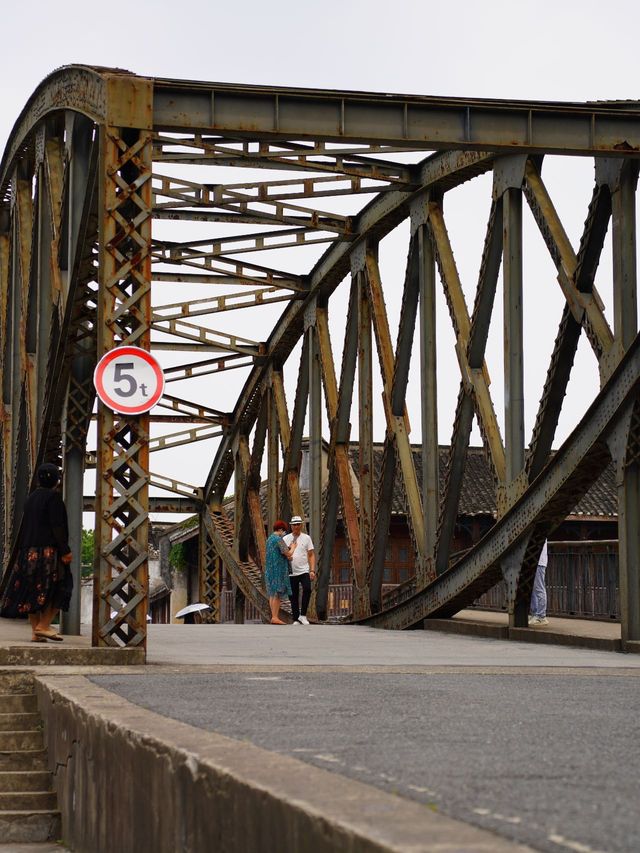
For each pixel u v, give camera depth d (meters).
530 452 19.69
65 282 19.45
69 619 17.81
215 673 12.03
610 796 5.06
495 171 20.77
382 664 13.46
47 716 10.49
